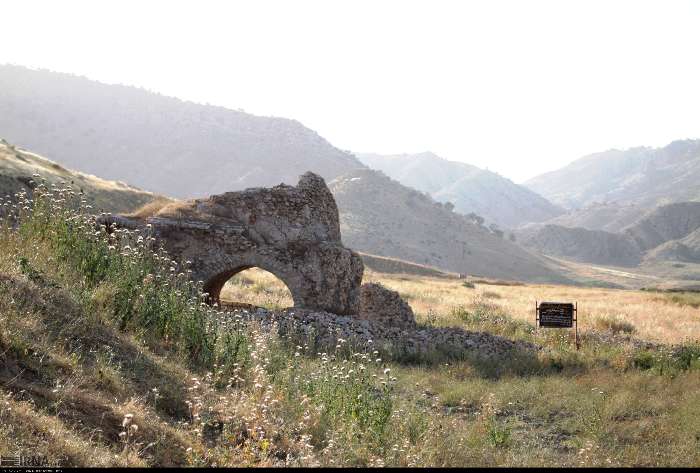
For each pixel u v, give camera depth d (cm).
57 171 8219
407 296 4181
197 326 1228
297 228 2405
